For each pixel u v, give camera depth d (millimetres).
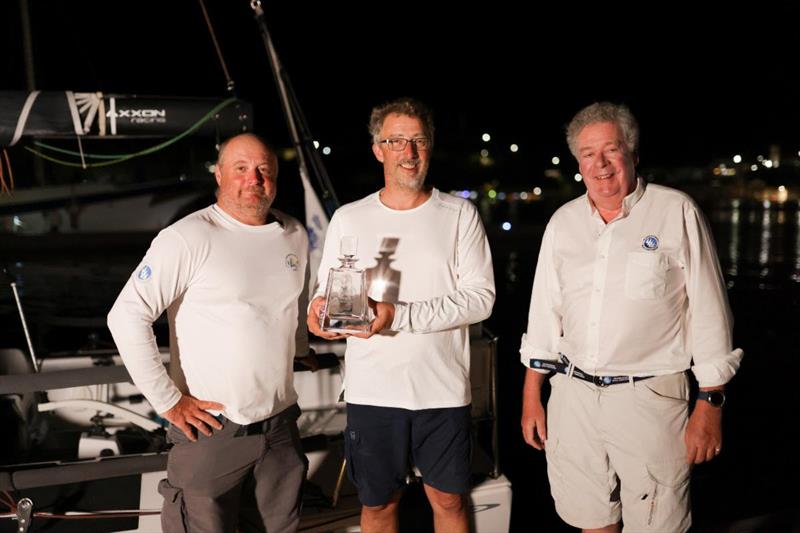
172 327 2287
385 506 2502
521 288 10891
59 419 3086
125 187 12164
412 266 2322
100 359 3184
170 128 3508
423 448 2408
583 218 2320
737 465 4355
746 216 22422
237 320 2201
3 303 4988
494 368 2943
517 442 4844
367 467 2402
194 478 2242
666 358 2229
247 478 2396
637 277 2178
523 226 18031
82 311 7590
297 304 2352
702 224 2180
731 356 2164
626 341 2215
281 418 2338
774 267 12102
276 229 2318
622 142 2170
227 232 2234
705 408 2188
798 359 6594
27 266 11375
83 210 12469
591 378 2301
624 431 2244
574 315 2330
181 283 2182
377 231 2342
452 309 2264
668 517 2244
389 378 2330
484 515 2791
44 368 3121
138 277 2148
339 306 2209
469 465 2422
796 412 5234
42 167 11055
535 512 3846
